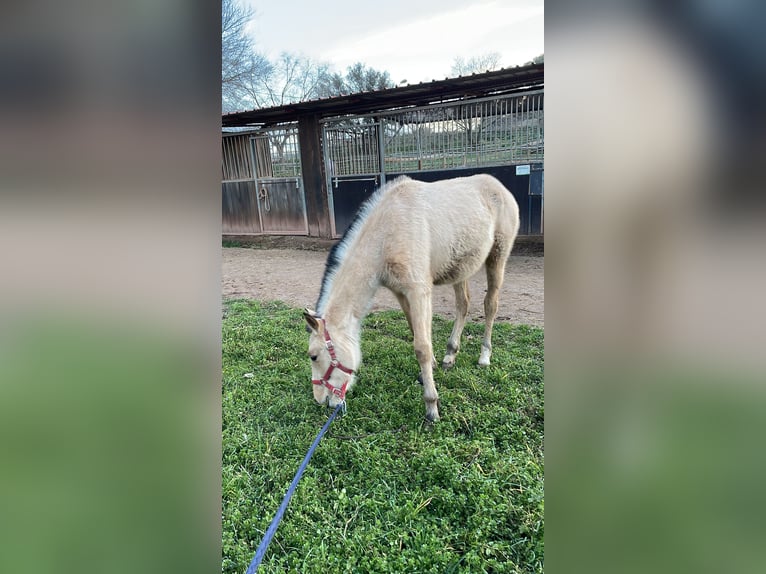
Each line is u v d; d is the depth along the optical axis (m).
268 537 1.38
